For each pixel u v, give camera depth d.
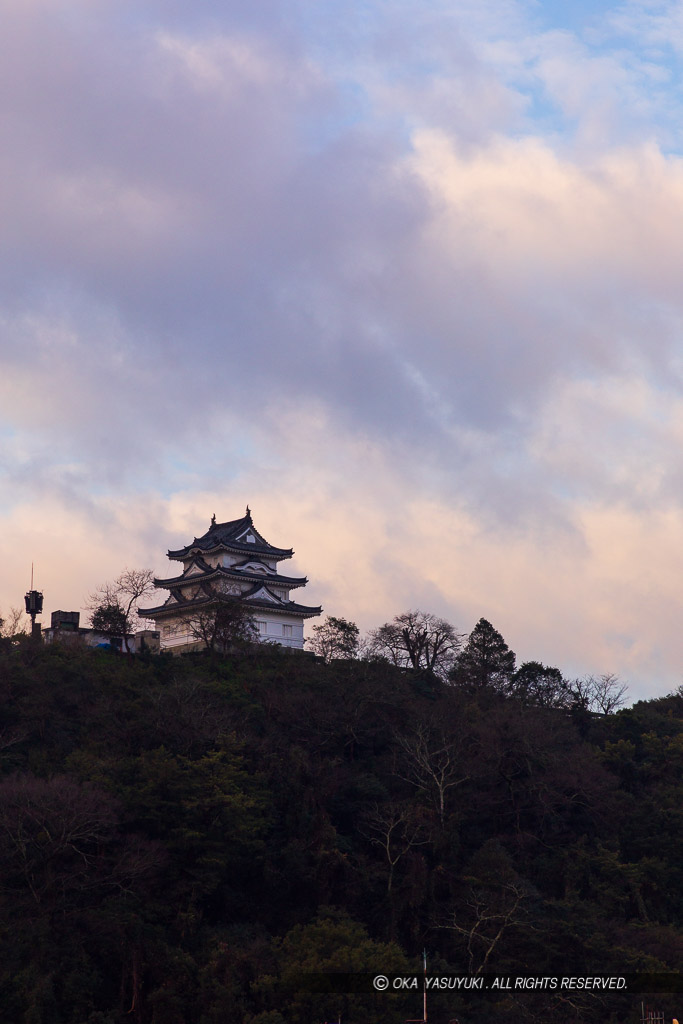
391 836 123.06
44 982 91.81
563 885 123.56
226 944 101.25
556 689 164.62
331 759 132.38
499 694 159.38
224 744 119.50
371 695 140.88
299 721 135.00
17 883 102.88
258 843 112.88
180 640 170.75
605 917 116.62
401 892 116.12
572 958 107.56
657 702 188.25
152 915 103.25
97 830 105.69
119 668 138.62
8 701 124.06
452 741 135.12
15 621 156.38
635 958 105.69
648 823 133.25
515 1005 101.25
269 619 178.88
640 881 123.31
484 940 108.81
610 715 162.25
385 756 135.88
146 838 109.19
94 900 103.88
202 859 108.31
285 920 111.50
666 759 146.62
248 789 116.50
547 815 133.62
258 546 185.88
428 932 114.75
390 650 166.25
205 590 176.00
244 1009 94.88
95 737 121.31
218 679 142.75
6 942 94.62
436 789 127.88
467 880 116.31
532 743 136.12
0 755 115.62
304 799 120.12
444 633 168.00
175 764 111.12
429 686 157.38
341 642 165.12
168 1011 95.31
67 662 134.75
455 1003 100.44
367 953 99.69
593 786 135.00
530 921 110.19
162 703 125.00
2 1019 89.62
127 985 98.44
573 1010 102.50
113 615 160.12
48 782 106.81
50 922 99.25
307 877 113.56
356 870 115.75
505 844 129.00
